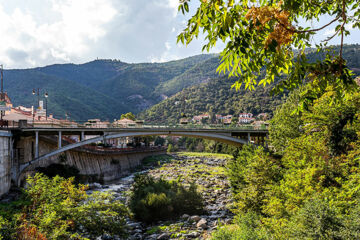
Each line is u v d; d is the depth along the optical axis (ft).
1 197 89.30
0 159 91.30
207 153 394.52
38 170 122.93
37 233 37.70
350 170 45.91
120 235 60.59
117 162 216.95
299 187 46.83
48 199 50.70
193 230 75.41
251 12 12.04
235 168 98.17
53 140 141.59
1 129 101.81
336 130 61.52
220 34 12.57
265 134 153.07
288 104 109.91
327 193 40.16
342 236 29.99
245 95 594.65
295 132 97.55
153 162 289.33
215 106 620.49
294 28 12.66
